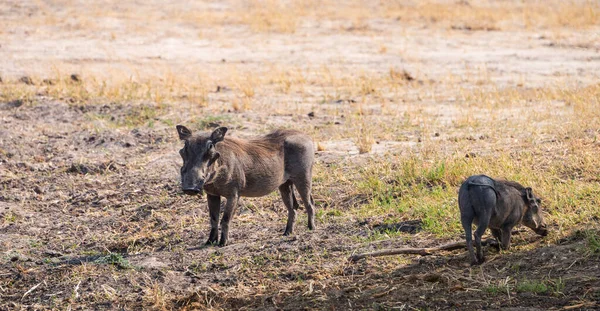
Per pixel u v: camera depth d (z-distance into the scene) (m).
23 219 40.16
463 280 27.92
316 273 30.28
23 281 31.84
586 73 75.56
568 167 39.62
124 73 75.06
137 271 31.84
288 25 102.38
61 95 63.47
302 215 38.12
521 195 29.95
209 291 29.36
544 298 25.91
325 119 56.84
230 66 79.81
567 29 101.00
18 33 93.50
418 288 27.75
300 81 72.06
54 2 113.12
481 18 109.00
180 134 31.77
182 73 75.94
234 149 32.91
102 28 98.19
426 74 76.06
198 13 110.19
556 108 58.06
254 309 27.72
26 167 47.53
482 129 51.53
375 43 93.06
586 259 28.45
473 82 71.94
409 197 37.78
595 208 33.19
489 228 30.58
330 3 120.81
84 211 41.16
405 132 52.06
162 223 38.28
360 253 31.47
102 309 28.83
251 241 34.81
